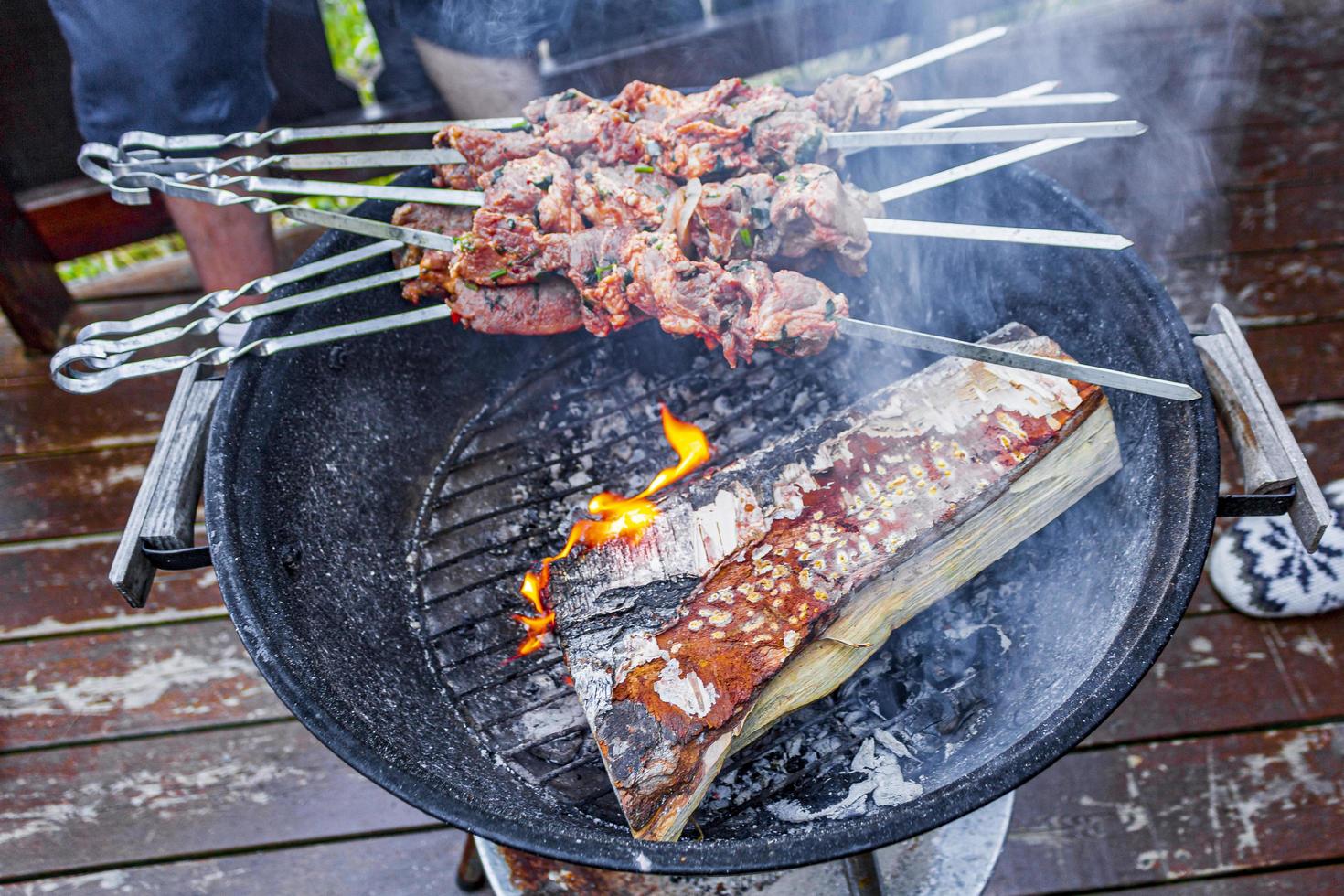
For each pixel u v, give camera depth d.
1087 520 0.67
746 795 0.63
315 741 0.91
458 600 0.72
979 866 0.68
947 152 0.75
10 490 1.05
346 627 0.63
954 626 0.68
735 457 0.78
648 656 0.59
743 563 0.61
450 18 0.98
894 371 0.81
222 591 0.56
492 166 0.72
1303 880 0.80
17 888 0.84
